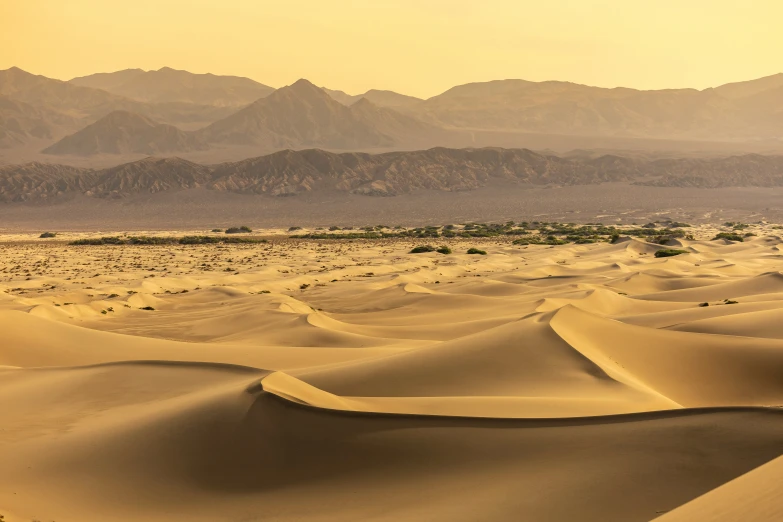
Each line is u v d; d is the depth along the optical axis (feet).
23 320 168.25
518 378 107.24
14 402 99.45
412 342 176.65
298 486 64.64
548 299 220.84
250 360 148.77
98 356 153.28
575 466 61.52
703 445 62.59
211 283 366.22
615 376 108.88
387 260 472.03
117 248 655.76
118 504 62.54
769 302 197.88
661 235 654.94
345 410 74.43
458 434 69.92
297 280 368.27
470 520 53.36
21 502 60.85
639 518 51.75
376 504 58.85
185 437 73.97
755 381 123.95
